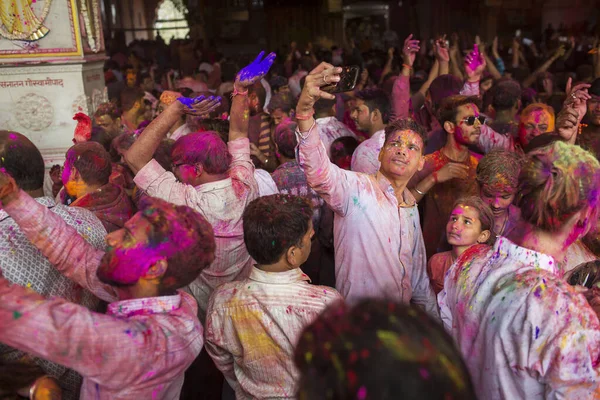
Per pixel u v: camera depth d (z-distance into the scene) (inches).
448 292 73.7
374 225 90.1
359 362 36.4
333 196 87.7
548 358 59.5
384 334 37.6
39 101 191.8
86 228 82.4
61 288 77.5
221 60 602.2
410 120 93.4
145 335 59.1
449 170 118.2
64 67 190.5
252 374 79.8
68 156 99.3
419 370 35.9
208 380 112.0
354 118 160.2
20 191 66.8
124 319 60.4
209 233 64.7
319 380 37.7
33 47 187.5
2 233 74.2
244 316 77.8
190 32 860.0
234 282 82.6
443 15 980.6
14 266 73.5
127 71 398.6
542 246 64.6
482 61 188.5
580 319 59.5
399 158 90.0
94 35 209.6
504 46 854.5
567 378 59.1
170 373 62.2
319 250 137.7
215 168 96.8
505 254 67.1
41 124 193.5
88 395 62.2
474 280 68.6
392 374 35.6
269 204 78.0
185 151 96.0
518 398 63.6
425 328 39.0
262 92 227.0
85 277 70.5
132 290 63.4
